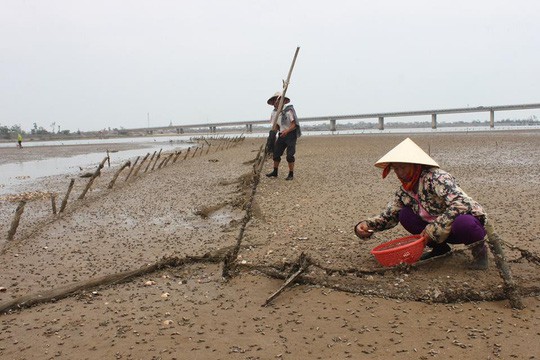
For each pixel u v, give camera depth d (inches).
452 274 192.1
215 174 624.1
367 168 610.5
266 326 161.2
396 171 204.2
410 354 139.9
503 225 280.1
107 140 3467.0
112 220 348.8
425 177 196.4
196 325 163.8
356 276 196.4
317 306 175.0
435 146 1052.5
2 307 183.0
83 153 1533.0
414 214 207.3
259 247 252.4
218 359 140.6
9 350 151.9
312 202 373.1
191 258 233.9
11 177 777.6
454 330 153.5
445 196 189.8
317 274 199.8
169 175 637.9
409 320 161.5
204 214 354.3
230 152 1136.2
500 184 444.5
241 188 459.5
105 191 501.0
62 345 153.7
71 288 198.5
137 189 509.4
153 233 301.3
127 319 170.9
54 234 309.1
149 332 159.8
